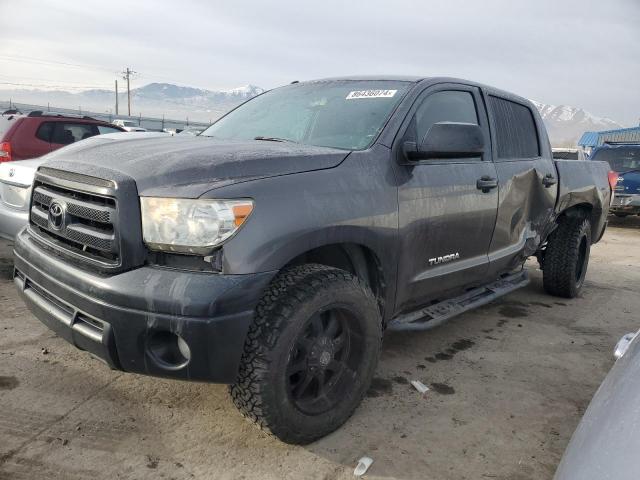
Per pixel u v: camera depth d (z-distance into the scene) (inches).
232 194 88.6
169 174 91.4
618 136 1368.1
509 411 122.2
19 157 305.4
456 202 134.5
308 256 114.5
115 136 191.0
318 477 95.3
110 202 91.3
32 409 110.6
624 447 47.4
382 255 113.8
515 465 101.8
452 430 112.6
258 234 89.7
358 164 110.9
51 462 94.3
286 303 94.0
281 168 99.1
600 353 161.5
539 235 185.5
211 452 100.4
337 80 150.0
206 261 87.3
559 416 121.2
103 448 99.4
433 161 130.8
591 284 250.4
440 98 140.7
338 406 106.9
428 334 169.0
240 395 94.3
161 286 85.8
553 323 187.3
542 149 185.8
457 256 140.6
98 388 120.8
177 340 89.5
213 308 84.5
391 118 124.2
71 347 140.7
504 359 152.4
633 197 479.5
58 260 99.6
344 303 102.6
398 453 103.4
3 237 187.6
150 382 125.0
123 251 88.7
